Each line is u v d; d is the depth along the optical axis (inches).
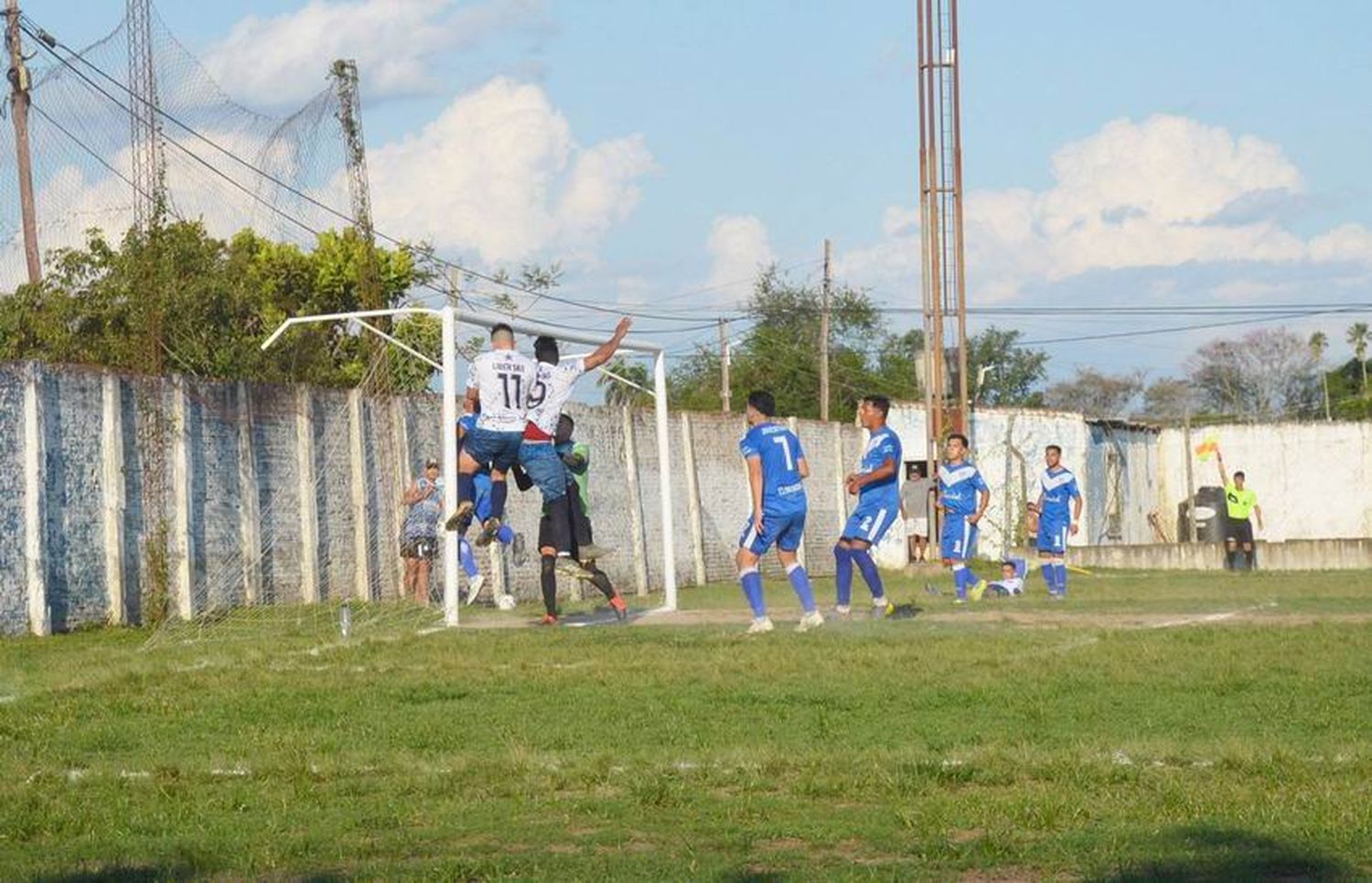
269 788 402.9
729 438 1736.0
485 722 505.0
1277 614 892.0
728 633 797.2
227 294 1397.6
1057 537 1205.7
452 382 917.8
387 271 1905.8
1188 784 381.7
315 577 1171.3
